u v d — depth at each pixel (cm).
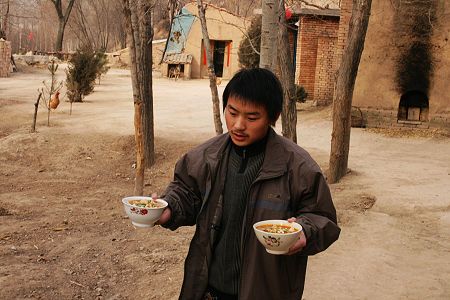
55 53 4816
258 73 254
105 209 930
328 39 1964
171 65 3444
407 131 1448
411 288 531
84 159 1238
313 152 1262
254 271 255
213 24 3412
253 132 254
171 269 609
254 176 261
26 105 1864
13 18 7569
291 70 855
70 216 873
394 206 823
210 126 1563
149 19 1154
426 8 1415
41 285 565
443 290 527
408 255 623
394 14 1442
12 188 1062
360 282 541
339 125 991
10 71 3125
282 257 255
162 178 1141
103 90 2494
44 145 1287
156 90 2578
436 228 723
